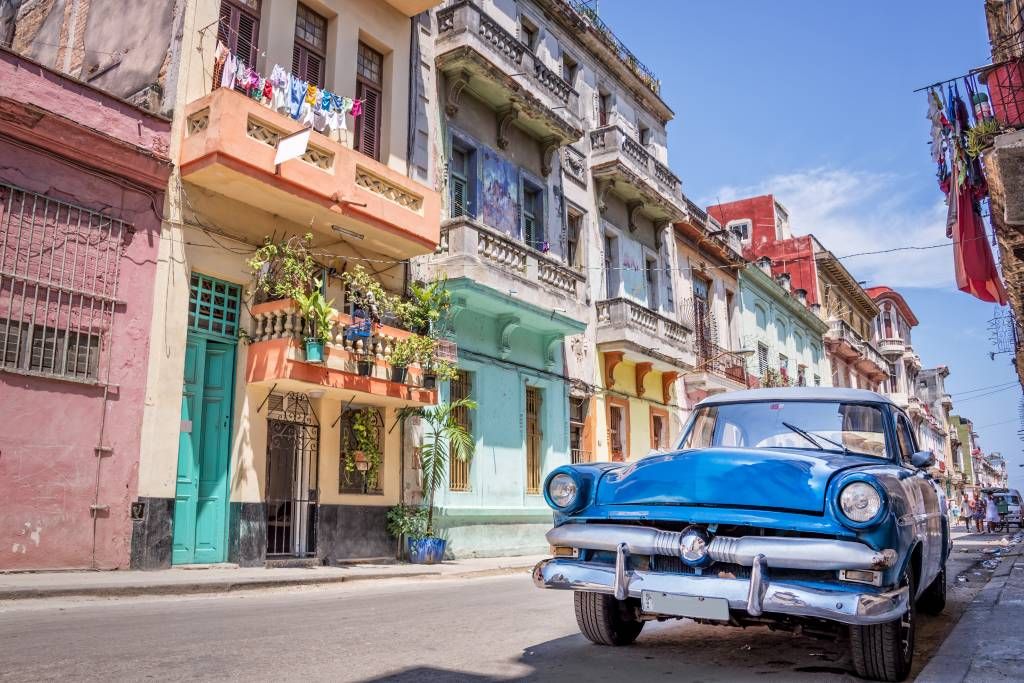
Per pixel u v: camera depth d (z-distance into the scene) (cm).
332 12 1388
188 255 1104
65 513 932
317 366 1155
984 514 3606
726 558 402
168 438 1042
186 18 1162
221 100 1080
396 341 1312
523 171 1864
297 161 1169
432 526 1449
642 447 2217
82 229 989
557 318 1748
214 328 1149
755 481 421
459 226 1523
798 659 486
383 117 1503
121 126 1048
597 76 2300
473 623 628
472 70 1642
